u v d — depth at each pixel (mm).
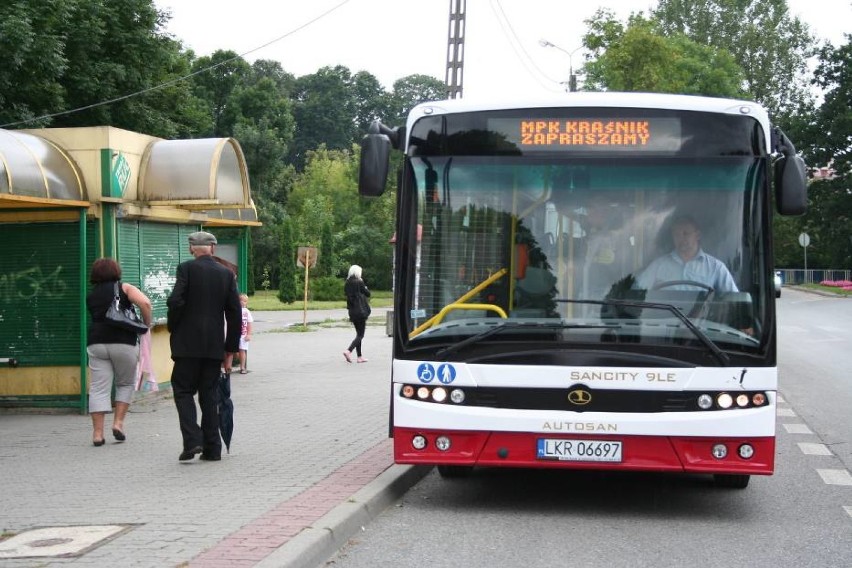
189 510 7418
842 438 12242
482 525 7652
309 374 19078
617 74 46219
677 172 7836
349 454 10008
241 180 15359
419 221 7980
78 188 13156
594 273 7758
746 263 7688
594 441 7562
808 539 7277
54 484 8594
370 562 6551
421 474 9578
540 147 7949
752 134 7836
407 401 7824
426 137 8070
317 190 87562
